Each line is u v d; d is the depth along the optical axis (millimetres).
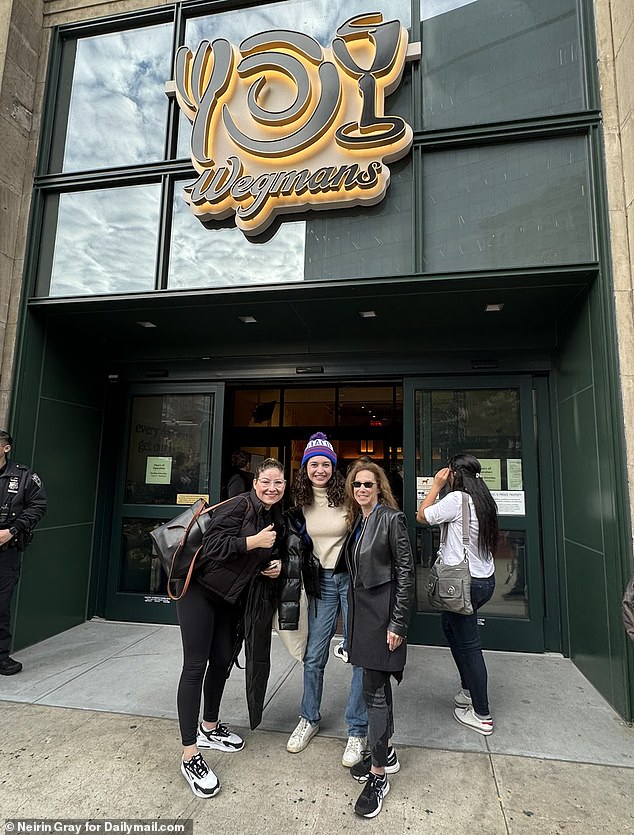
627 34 3580
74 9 5074
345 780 2555
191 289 4199
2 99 4559
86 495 5266
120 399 5566
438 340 4797
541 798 2424
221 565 2559
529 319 4492
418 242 3908
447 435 4766
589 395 3773
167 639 4660
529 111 3965
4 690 3566
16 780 2527
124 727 3059
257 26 4723
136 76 4895
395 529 2521
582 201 3758
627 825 2248
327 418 6102
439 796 2430
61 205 4785
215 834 2182
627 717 3154
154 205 4566
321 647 2930
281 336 5059
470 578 3002
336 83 4031
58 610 4832
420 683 3734
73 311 4605
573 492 4156
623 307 3467
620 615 3258
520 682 3768
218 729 2869
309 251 4141
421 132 4039
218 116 4309
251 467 6191
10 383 4453
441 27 4262
